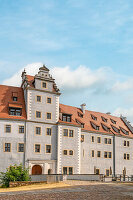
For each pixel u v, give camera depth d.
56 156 46.00
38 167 45.66
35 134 44.50
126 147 62.00
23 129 43.53
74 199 21.09
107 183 35.84
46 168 44.38
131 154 62.78
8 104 44.47
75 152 48.53
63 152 46.91
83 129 53.91
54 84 49.81
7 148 41.50
